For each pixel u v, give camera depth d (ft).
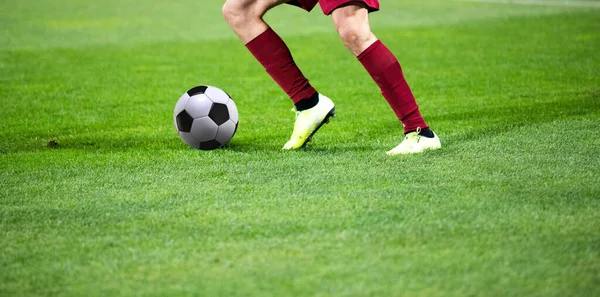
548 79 42.57
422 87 41.78
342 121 32.78
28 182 22.99
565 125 29.66
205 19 84.38
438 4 98.58
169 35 70.18
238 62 53.42
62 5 101.71
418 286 14.60
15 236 18.10
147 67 51.52
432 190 20.97
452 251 16.33
